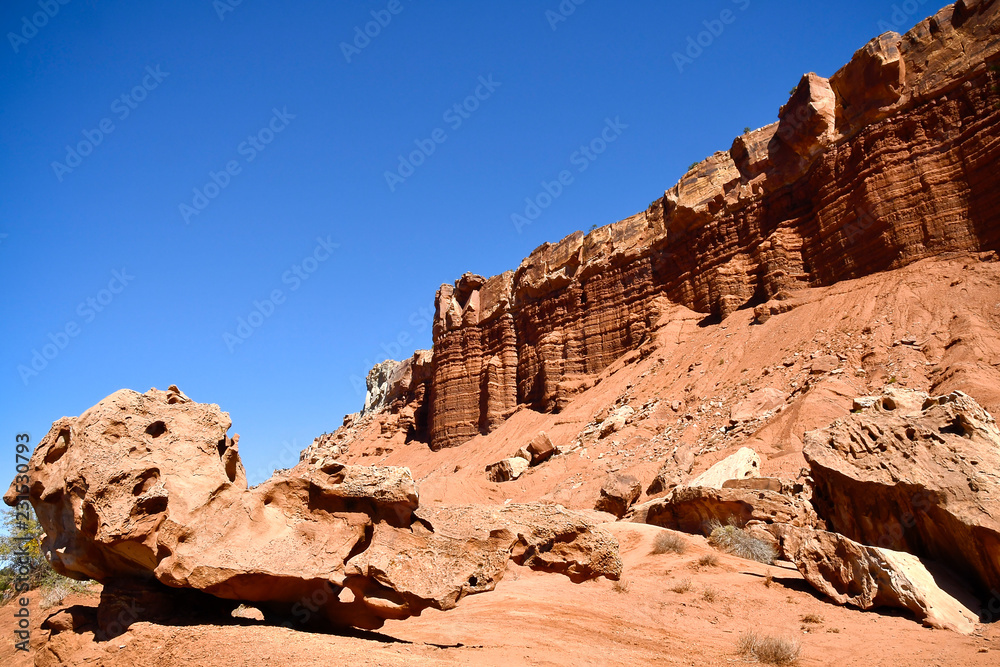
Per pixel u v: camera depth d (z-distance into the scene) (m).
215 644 8.05
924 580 11.68
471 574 9.86
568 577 15.97
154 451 9.25
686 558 17.39
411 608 9.34
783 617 12.15
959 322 32.62
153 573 8.98
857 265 43.56
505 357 78.19
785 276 48.41
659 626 11.88
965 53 40.81
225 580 8.59
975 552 11.55
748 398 37.31
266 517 9.38
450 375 85.12
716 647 10.47
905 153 42.31
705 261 57.88
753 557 17.47
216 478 9.35
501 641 10.39
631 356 60.66
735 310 52.88
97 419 9.16
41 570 16.62
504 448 63.59
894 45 44.00
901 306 36.94
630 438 44.59
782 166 52.69
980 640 9.84
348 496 9.59
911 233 40.44
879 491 13.55
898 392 17.03
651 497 31.50
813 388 33.75
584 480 41.72
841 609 12.29
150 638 8.47
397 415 98.50
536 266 78.50
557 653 9.71
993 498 11.63
